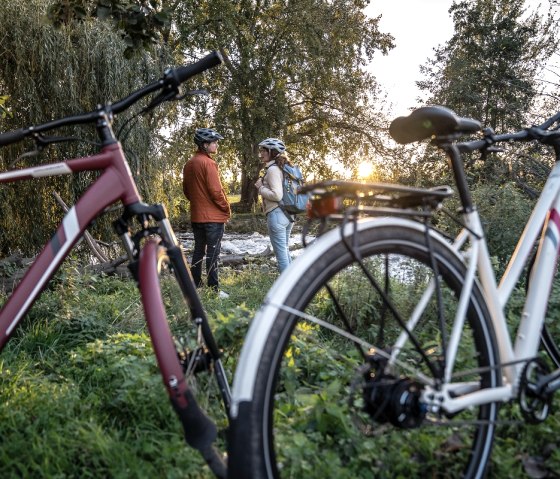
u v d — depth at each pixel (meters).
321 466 2.07
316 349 3.20
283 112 29.06
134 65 9.41
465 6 22.00
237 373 1.63
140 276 2.06
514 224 5.77
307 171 32.50
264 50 28.80
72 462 2.29
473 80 20.27
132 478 2.15
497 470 2.13
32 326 4.34
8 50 8.44
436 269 1.90
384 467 2.09
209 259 7.19
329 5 29.59
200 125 27.86
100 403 2.80
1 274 6.29
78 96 8.91
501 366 2.02
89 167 2.19
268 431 1.62
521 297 3.49
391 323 3.57
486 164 7.98
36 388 2.97
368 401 1.87
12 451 2.29
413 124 2.05
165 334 1.96
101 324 4.50
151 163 9.67
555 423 2.39
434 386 1.87
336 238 1.75
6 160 8.55
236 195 43.28
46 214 8.88
